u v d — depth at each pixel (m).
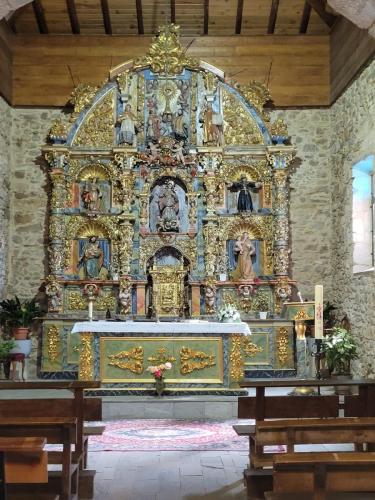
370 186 14.91
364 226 14.94
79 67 17.08
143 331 12.76
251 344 15.62
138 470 8.27
